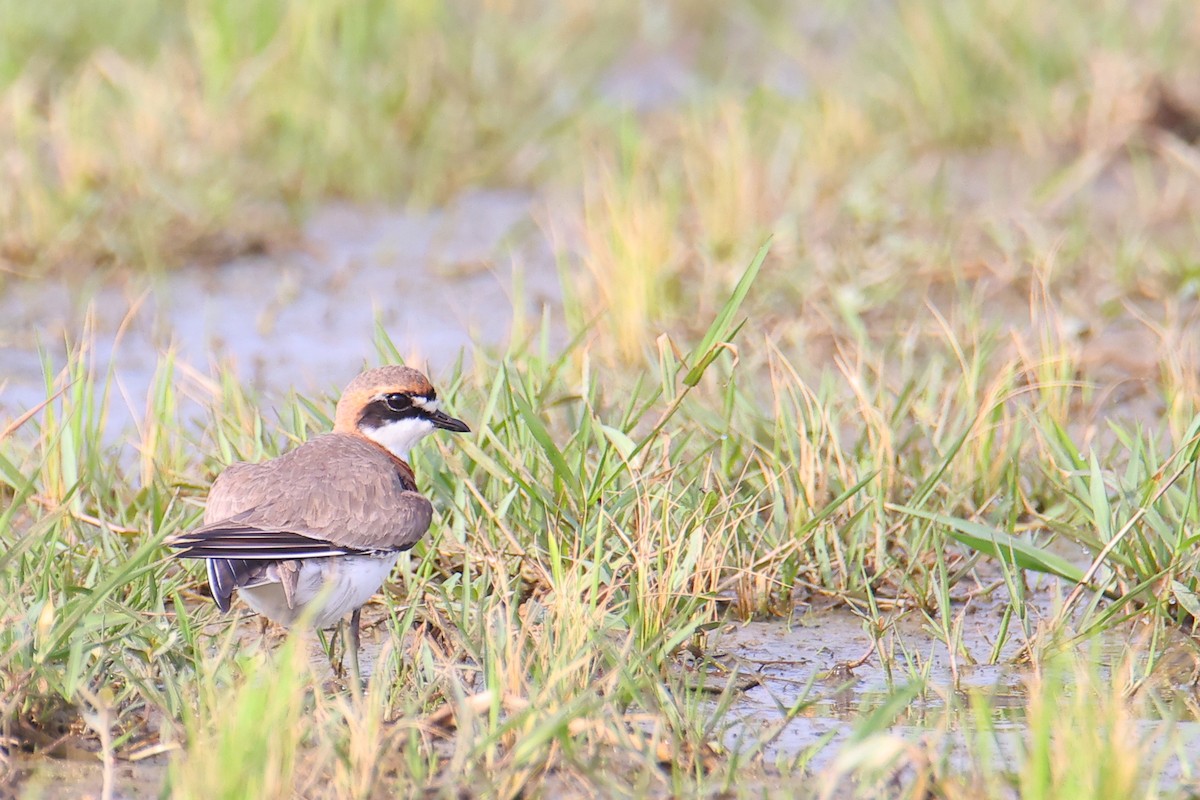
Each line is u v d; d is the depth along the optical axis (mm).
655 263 15656
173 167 18406
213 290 16656
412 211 19203
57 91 20453
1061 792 7066
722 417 11891
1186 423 11898
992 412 11914
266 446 11430
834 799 7707
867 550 10680
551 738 7934
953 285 15953
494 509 10586
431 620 9570
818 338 14688
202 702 8039
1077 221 16938
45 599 8711
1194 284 15391
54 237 17016
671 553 9734
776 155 19203
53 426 11172
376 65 21297
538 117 21312
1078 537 9859
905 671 9352
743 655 9570
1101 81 19922
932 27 21375
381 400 9875
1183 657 9297
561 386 12570
